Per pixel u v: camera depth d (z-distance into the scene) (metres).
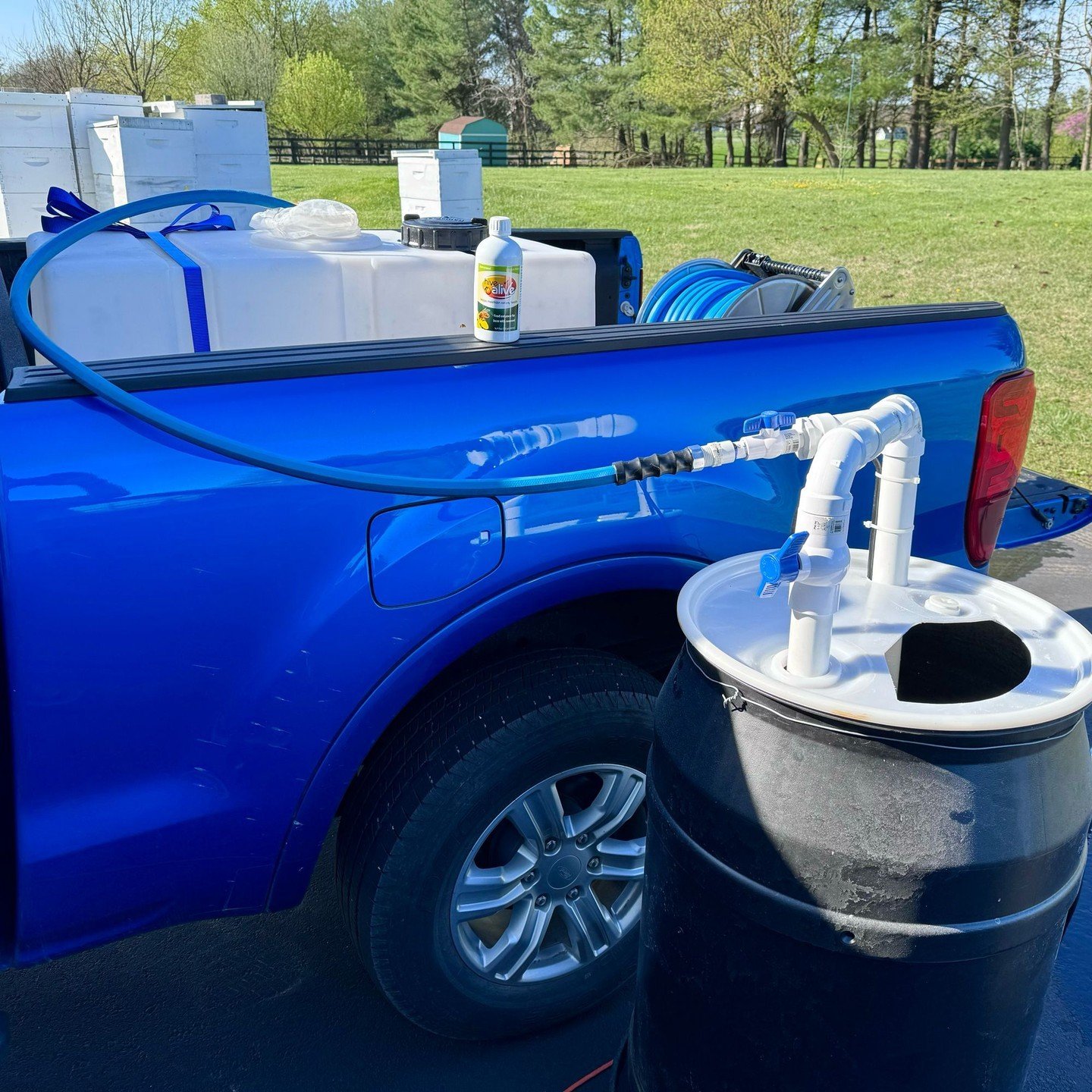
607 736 1.93
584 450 1.84
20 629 1.48
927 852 1.26
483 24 74.81
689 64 50.03
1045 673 1.38
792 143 74.31
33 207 10.12
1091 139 48.62
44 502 1.47
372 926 1.84
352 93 62.16
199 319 2.37
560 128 70.31
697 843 1.43
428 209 8.33
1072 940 2.50
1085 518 3.11
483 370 1.79
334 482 1.52
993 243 16.70
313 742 1.72
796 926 1.34
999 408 2.32
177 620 1.57
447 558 1.74
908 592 1.63
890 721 1.24
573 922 2.07
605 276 3.68
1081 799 1.36
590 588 1.90
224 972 2.33
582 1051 2.13
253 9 69.06
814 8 46.91
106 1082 2.03
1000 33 45.88
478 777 1.82
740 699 1.39
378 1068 2.07
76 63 50.97
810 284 3.11
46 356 1.50
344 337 2.54
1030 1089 2.05
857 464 1.34
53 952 1.67
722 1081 1.53
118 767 1.61
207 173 9.34
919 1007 1.34
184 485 1.55
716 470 1.98
